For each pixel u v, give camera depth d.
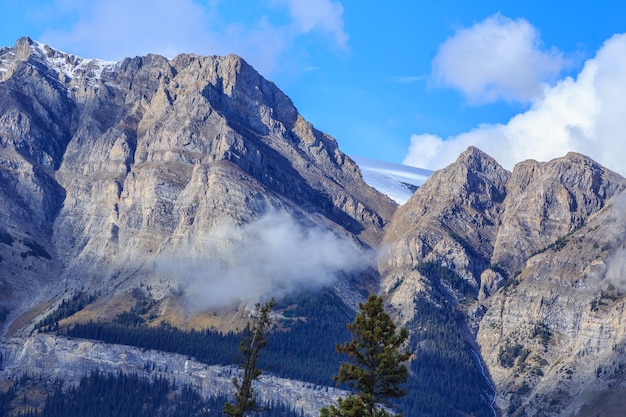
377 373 137.12
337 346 139.88
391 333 138.75
